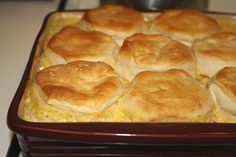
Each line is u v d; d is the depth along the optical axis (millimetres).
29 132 221
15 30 461
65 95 244
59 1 543
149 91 256
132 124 225
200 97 254
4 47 421
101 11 361
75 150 238
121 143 224
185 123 227
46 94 248
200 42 318
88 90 254
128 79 292
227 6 501
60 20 383
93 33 322
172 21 346
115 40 331
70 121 245
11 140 274
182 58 292
